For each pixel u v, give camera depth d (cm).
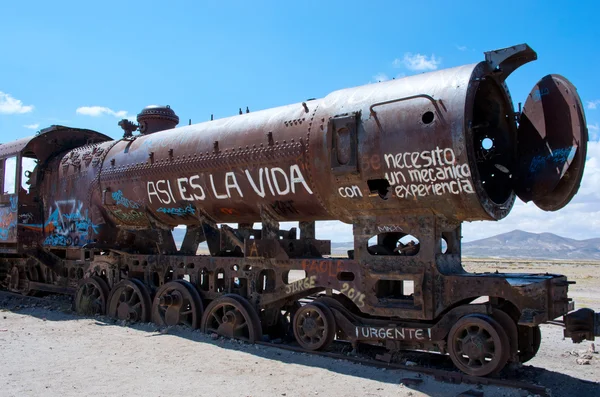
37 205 1217
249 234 892
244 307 779
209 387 554
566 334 568
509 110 659
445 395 530
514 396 523
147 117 1122
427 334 617
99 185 1035
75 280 1143
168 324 895
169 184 891
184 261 902
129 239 1066
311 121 713
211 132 851
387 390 547
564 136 604
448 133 581
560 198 614
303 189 721
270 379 586
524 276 625
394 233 741
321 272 711
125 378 587
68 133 1270
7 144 1297
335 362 660
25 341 791
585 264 5322
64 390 539
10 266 1384
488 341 568
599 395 560
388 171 630
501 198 664
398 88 656
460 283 600
